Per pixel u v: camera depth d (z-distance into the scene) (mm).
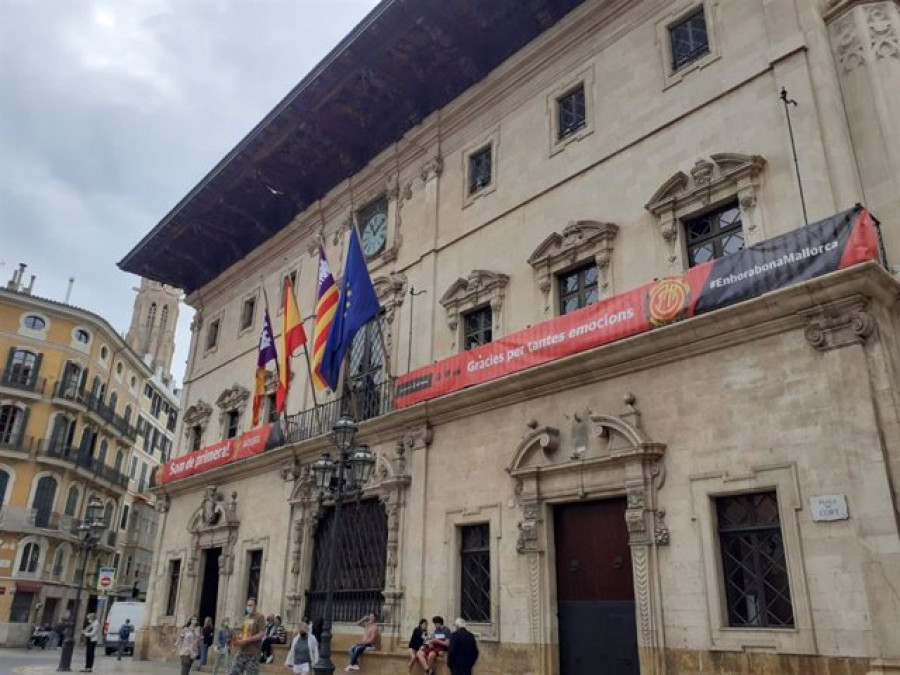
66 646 21047
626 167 14328
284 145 22953
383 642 15516
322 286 18438
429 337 17562
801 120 11711
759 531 10484
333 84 20375
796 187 11547
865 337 9781
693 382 11594
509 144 17219
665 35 14508
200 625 22688
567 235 14875
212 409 25969
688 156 13312
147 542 58406
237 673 13141
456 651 11625
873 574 9016
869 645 8906
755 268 10844
